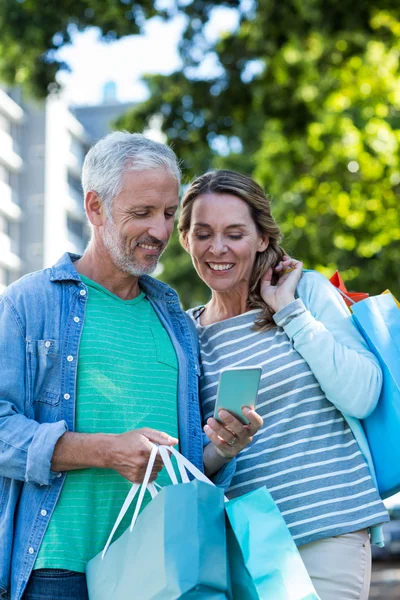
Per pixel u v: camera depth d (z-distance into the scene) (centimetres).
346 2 1402
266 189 1912
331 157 1845
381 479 425
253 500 343
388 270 1922
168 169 380
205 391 441
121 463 341
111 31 1492
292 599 330
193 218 450
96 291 390
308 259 1900
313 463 419
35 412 367
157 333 402
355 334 438
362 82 1736
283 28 1474
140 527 331
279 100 1641
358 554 413
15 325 367
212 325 454
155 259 385
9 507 361
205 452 407
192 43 1572
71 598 350
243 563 333
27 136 5747
